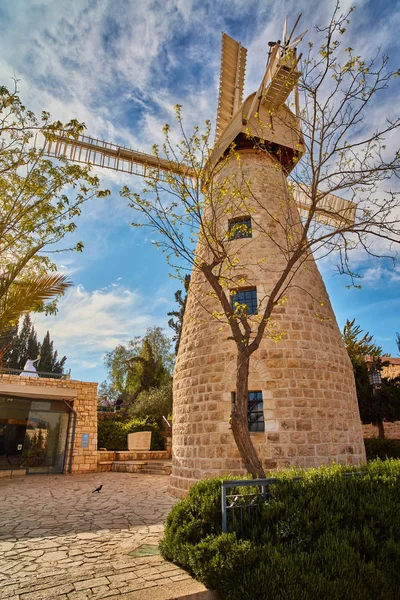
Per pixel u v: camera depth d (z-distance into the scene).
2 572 5.13
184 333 13.02
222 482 5.20
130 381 29.78
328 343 11.50
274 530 5.02
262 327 7.05
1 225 7.37
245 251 12.19
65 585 4.66
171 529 5.75
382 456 15.85
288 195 11.00
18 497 10.92
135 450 19.88
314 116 7.58
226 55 17.31
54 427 17.53
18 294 6.98
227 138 14.30
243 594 4.20
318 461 9.74
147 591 4.45
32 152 7.62
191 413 11.18
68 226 7.82
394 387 17.97
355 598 4.21
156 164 16.66
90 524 7.90
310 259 12.90
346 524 5.10
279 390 10.22
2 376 16.70
